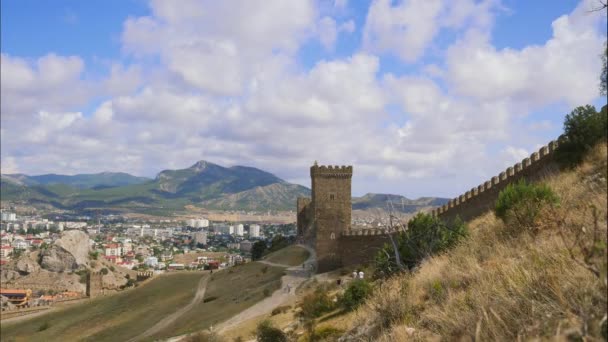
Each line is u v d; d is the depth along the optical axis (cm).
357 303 2683
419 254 2705
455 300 1147
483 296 1032
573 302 774
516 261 1196
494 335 832
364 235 8206
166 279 13362
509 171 4041
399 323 1301
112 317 10325
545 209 1540
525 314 859
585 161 2294
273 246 16725
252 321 5878
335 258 8531
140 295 11900
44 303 15662
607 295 671
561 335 688
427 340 1035
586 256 742
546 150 3428
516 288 955
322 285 6347
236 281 10625
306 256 11200
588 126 2458
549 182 2592
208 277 12762
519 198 1869
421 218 2955
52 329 10438
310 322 3070
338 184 8712
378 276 3139
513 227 1744
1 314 12900
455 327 986
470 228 3005
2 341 10194
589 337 634
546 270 964
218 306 8488
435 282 1409
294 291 7488
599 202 1208
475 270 1304
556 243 1095
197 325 7138
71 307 12825
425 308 1302
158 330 7906
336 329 2252
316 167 8688
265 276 9994
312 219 12294
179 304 9825
